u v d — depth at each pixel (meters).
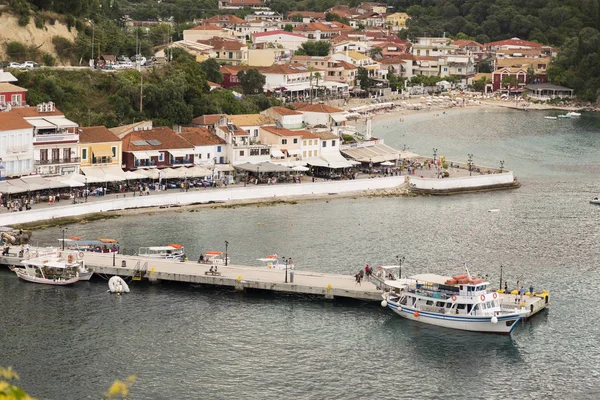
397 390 147.50
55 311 177.50
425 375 153.00
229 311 179.75
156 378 149.62
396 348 163.38
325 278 194.62
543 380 152.25
